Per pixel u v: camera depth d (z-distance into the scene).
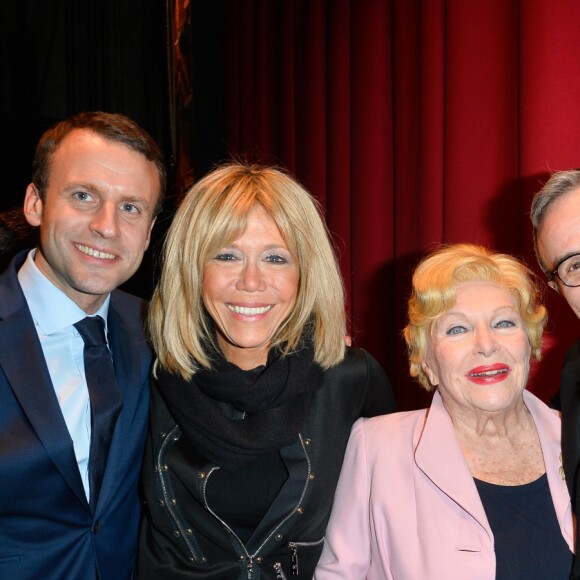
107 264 1.79
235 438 1.77
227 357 1.94
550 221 1.66
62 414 1.73
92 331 1.84
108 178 1.77
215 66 5.70
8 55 6.80
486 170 2.81
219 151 5.71
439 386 1.87
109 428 1.81
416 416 1.93
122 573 1.85
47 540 1.71
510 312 1.75
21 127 6.75
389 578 1.77
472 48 2.82
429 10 3.05
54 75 6.88
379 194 3.55
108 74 6.86
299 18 4.40
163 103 6.71
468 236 2.87
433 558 1.70
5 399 1.71
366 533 1.84
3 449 1.66
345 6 3.87
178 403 1.85
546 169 2.45
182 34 5.71
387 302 3.57
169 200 5.91
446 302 1.76
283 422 1.82
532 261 2.55
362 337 3.69
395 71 3.36
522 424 1.84
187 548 1.81
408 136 3.29
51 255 1.79
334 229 3.98
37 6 6.84
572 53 2.40
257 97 4.99
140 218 1.84
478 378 1.74
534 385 2.61
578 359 1.80
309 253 1.88
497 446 1.81
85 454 1.79
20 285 1.84
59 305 1.81
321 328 1.94
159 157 1.91
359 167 3.62
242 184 1.84
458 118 2.87
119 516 1.84
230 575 1.79
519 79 2.55
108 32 6.88
